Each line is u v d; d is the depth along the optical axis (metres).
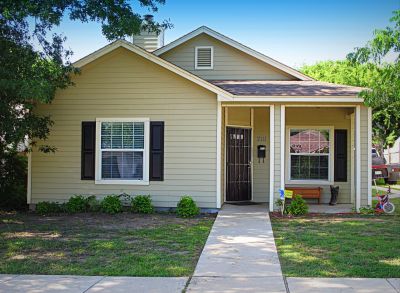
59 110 13.45
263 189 15.25
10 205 14.13
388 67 9.88
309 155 15.49
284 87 13.73
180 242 8.86
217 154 12.94
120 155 13.34
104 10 11.03
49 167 13.48
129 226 10.69
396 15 9.39
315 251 8.04
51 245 8.55
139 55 13.09
